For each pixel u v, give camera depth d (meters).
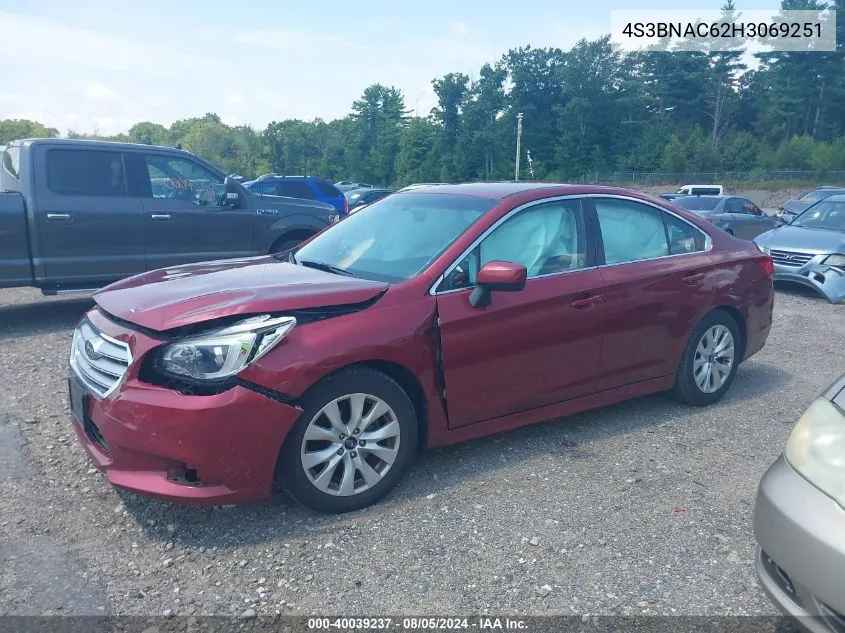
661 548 3.47
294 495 3.61
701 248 5.42
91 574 3.19
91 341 3.74
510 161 89.50
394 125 109.00
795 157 75.56
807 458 2.56
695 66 89.00
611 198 4.99
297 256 4.92
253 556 3.34
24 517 3.65
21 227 7.63
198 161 8.92
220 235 8.98
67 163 7.93
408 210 4.86
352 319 3.69
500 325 4.16
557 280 4.48
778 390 5.98
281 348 3.46
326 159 120.50
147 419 3.30
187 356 3.35
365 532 3.55
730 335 5.52
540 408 4.52
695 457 4.54
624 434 4.90
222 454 3.33
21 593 3.04
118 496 3.88
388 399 3.77
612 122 87.50
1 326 8.02
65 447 4.52
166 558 3.32
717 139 86.50
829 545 2.33
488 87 90.00
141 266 8.44
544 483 4.12
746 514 3.82
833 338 7.96
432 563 3.30
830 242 10.51
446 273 4.09
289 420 3.45
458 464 4.36
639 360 4.95
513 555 3.38
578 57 84.75
